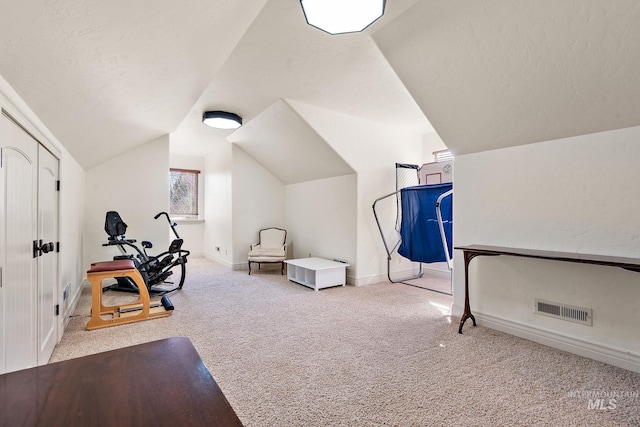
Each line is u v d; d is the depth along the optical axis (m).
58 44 1.36
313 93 3.69
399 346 2.54
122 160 4.75
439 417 1.66
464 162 3.20
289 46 2.66
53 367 0.86
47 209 2.27
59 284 2.61
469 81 2.50
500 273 2.90
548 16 1.89
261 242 6.06
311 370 2.15
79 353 2.40
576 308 2.43
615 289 2.24
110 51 1.62
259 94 3.69
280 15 2.23
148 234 4.90
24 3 1.04
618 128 2.22
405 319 3.21
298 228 6.06
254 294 4.17
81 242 4.17
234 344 2.58
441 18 2.21
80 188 4.05
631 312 2.17
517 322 2.78
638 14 1.67
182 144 6.20
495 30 2.10
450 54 2.39
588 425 1.59
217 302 3.79
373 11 1.88
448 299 3.95
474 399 1.82
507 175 2.86
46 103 1.88
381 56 2.86
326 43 2.62
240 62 2.91
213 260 6.91
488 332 2.86
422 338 2.71
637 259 2.04
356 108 4.21
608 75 1.97
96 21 1.31
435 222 4.26
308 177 5.64
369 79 3.32
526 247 2.72
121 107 2.69
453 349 2.49
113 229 4.03
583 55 1.96
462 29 2.20
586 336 2.38
